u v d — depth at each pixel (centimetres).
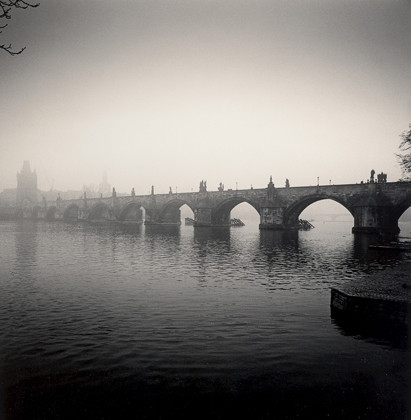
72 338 1612
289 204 8550
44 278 2973
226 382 1220
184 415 1040
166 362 1365
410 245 5062
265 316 1936
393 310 1684
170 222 12725
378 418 1012
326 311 2027
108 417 1026
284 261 3888
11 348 1494
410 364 1339
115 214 13625
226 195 9931
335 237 7069
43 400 1104
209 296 2372
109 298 2319
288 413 1048
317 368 1316
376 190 7144
